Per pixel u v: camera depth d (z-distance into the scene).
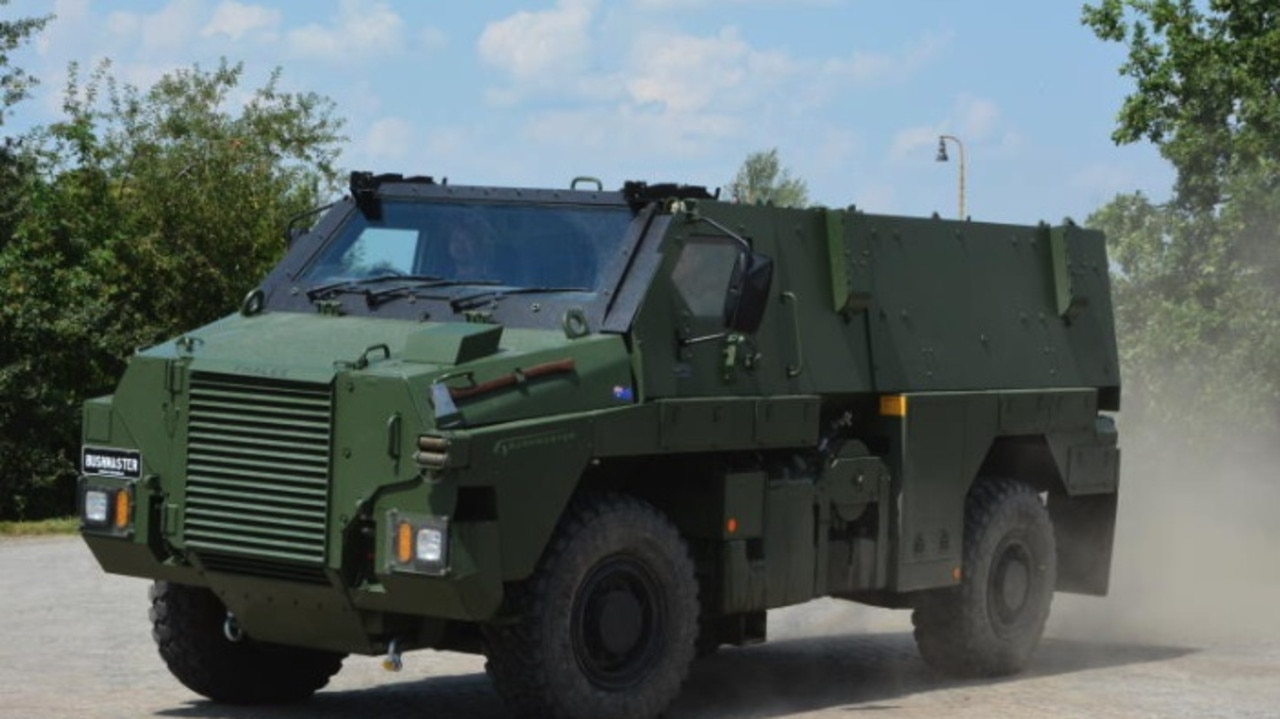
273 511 10.38
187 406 10.66
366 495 10.10
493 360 10.29
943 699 12.47
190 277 32.66
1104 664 14.34
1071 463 14.43
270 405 10.40
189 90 35.00
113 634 14.70
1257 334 22.56
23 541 23.25
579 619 10.50
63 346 27.69
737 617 11.89
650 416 10.80
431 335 10.39
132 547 10.88
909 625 16.39
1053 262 14.55
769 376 11.80
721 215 11.64
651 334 10.93
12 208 28.05
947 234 13.55
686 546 10.99
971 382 13.49
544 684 10.35
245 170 34.31
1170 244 23.66
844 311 12.52
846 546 12.51
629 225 11.32
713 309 11.36
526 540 10.16
